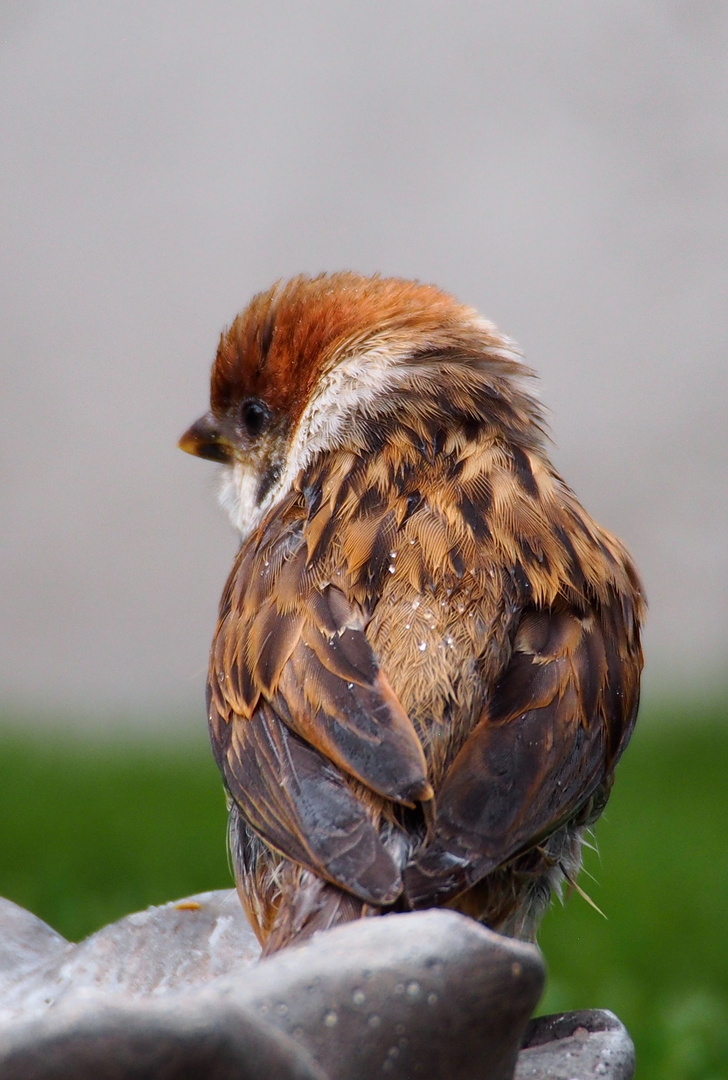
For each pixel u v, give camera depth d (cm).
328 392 623
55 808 1432
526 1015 379
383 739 467
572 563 543
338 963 367
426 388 607
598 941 1059
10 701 2722
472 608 510
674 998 900
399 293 659
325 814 464
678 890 1176
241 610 554
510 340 647
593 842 591
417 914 380
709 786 1641
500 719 485
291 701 494
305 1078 332
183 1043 311
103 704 2711
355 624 504
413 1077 364
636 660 587
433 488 557
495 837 452
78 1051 305
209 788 1554
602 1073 444
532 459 584
